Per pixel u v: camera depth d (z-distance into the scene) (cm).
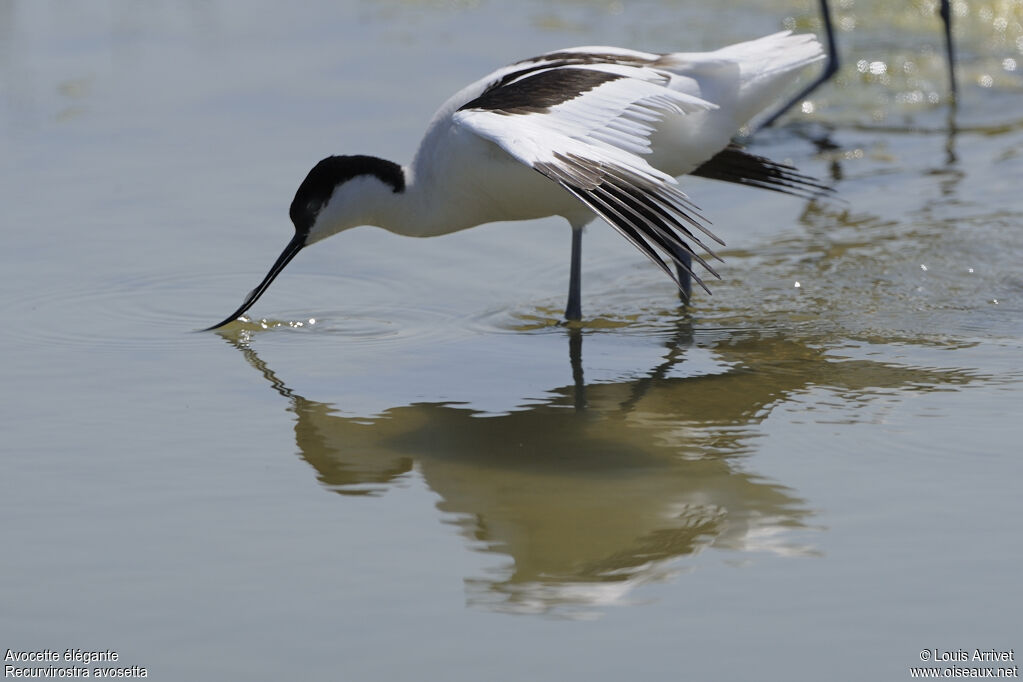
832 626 512
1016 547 567
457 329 882
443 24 1628
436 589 547
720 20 1608
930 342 829
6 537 596
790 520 601
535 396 763
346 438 706
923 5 1670
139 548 586
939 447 672
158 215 1073
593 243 1051
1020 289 909
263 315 905
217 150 1217
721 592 539
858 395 748
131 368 809
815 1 1689
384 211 895
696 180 1176
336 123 1280
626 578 554
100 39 1584
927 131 1284
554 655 497
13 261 982
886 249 991
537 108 770
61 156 1198
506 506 623
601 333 873
